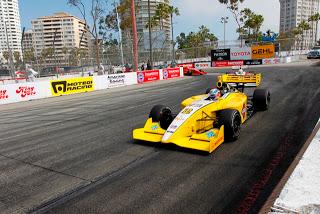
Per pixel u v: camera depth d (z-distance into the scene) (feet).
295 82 50.37
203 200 12.67
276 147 18.54
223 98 22.43
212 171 15.51
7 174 16.79
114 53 118.01
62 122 30.60
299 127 22.45
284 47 136.98
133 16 92.99
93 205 12.77
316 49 142.82
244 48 127.85
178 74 93.91
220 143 18.70
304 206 10.47
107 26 154.20
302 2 356.59
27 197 13.87
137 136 20.33
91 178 15.53
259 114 27.61
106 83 70.38
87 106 41.27
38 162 18.48
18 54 147.13
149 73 83.20
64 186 14.78
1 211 12.74
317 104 30.22
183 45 272.10
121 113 33.53
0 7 154.81
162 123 22.58
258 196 12.71
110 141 22.04
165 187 14.02
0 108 46.78
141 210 12.16
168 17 165.89
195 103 21.09
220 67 131.85
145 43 133.28
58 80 60.13
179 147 19.39
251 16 176.65
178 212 11.87
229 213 11.62
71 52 118.42
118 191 13.89
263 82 53.67
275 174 14.73
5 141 24.30
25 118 35.12
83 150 20.33
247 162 16.46
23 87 54.65
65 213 12.30
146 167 16.52
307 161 13.98
